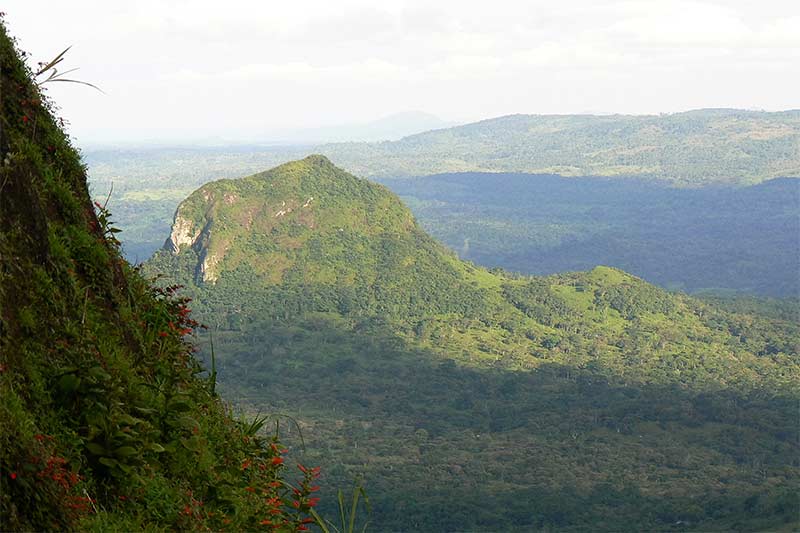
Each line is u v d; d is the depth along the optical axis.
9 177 4.56
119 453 4.29
